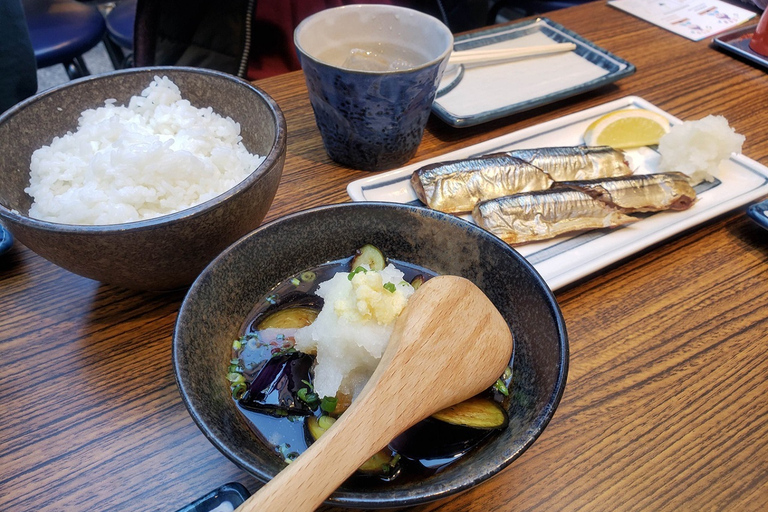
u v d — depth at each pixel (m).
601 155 0.40
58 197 0.29
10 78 0.52
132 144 0.30
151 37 0.56
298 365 0.25
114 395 0.27
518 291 0.26
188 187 0.30
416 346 0.23
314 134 0.42
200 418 0.21
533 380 0.24
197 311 0.24
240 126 0.34
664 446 0.25
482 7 0.74
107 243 0.25
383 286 0.24
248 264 0.27
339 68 0.33
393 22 0.38
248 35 0.55
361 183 0.37
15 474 0.24
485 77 0.48
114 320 0.30
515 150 0.40
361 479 0.22
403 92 0.34
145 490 0.24
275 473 0.20
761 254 0.34
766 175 0.38
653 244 0.33
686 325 0.30
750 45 0.52
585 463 0.25
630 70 0.47
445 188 0.36
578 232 0.35
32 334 0.29
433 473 0.22
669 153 0.39
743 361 0.28
